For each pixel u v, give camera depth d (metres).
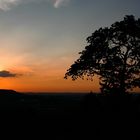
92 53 42.75
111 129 34.94
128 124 36.25
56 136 33.59
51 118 45.41
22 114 49.03
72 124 39.03
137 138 31.42
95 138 32.06
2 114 48.38
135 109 39.62
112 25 42.56
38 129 37.56
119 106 40.22
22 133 35.12
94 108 41.97
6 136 33.44
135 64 41.53
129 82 41.97
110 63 41.53
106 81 42.81
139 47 41.06
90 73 44.00
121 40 41.50
